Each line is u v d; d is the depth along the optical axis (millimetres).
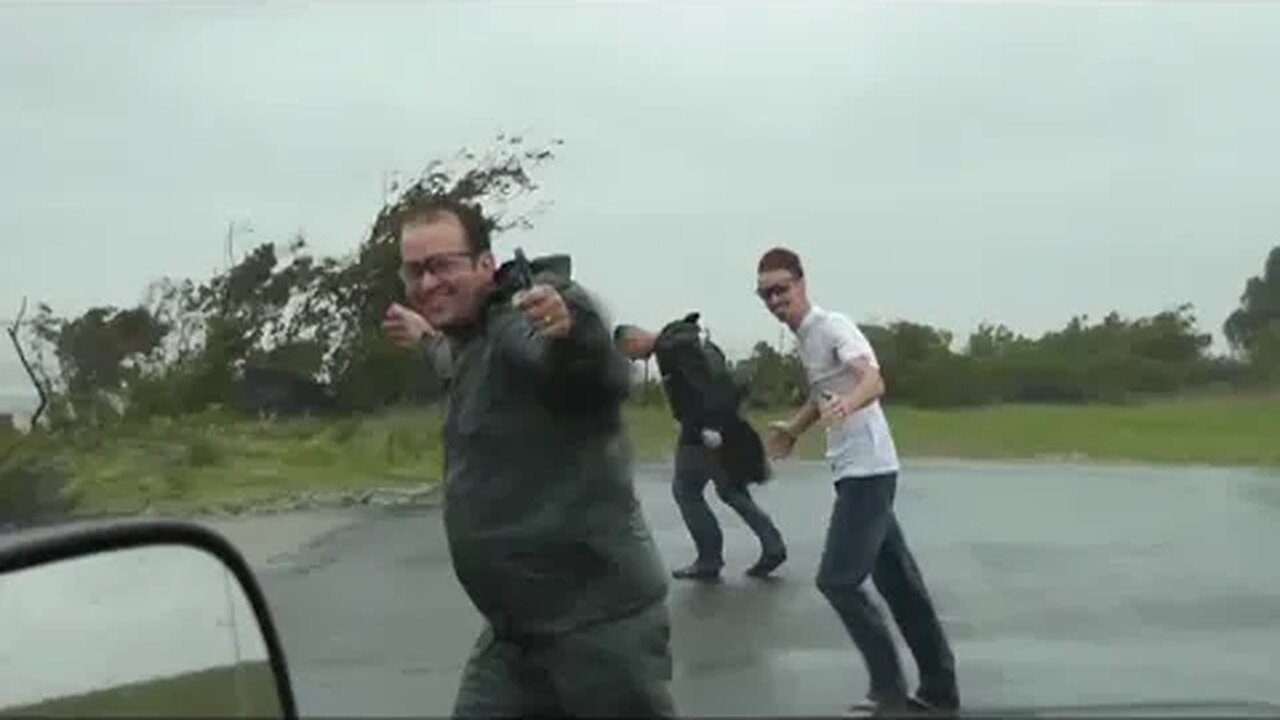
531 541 4129
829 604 6781
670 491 8922
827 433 6641
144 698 2488
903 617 6465
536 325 3906
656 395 8719
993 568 9539
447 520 4270
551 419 4082
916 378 12555
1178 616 8344
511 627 4207
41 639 2898
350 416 12008
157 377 14117
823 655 6691
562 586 4148
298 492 10742
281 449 12117
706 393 8578
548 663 4176
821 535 8789
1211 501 12805
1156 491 13070
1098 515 11797
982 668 7039
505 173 10953
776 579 8625
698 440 8742
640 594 4188
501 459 4137
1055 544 10492
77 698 2559
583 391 4027
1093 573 9531
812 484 8820
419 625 6855
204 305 14461
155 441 12625
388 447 11297
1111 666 7156
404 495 10414
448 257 4145
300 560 8539
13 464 11719
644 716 3871
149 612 2887
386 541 9211
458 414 4211
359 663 6152
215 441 12594
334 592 7586
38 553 3068
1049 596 8789
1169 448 14781
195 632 2877
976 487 12305
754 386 8617
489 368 4121
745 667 6402
